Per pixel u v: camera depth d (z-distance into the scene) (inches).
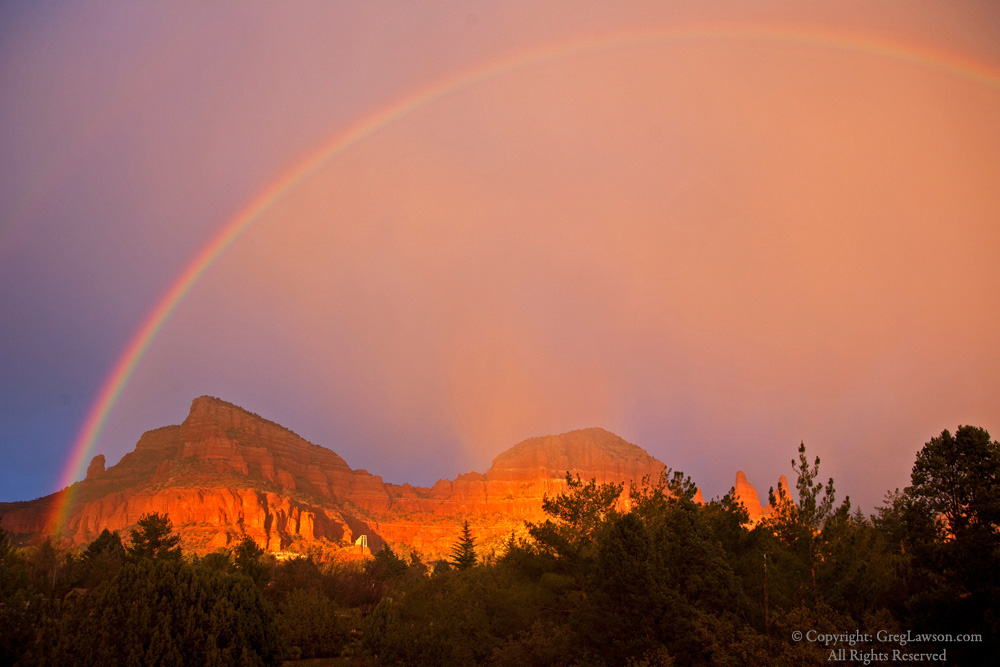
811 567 1066.1
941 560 944.3
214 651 1068.5
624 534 1092.5
